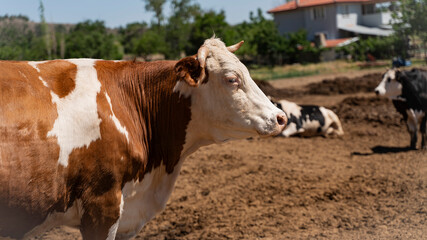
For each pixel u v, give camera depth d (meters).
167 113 3.66
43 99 2.91
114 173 3.16
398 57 35.81
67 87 3.09
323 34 52.72
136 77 3.61
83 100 3.09
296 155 9.57
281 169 8.38
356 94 20.22
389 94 9.45
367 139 11.09
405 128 12.05
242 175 8.09
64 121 2.94
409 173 7.73
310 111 11.64
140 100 3.58
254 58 53.97
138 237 5.57
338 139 11.27
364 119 13.66
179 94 3.64
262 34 51.31
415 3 31.88
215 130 3.69
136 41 60.94
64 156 2.90
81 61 3.39
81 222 3.13
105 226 3.18
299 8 57.81
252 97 3.60
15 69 2.92
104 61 3.54
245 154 9.70
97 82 3.28
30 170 2.74
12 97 2.75
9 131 2.66
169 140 3.71
